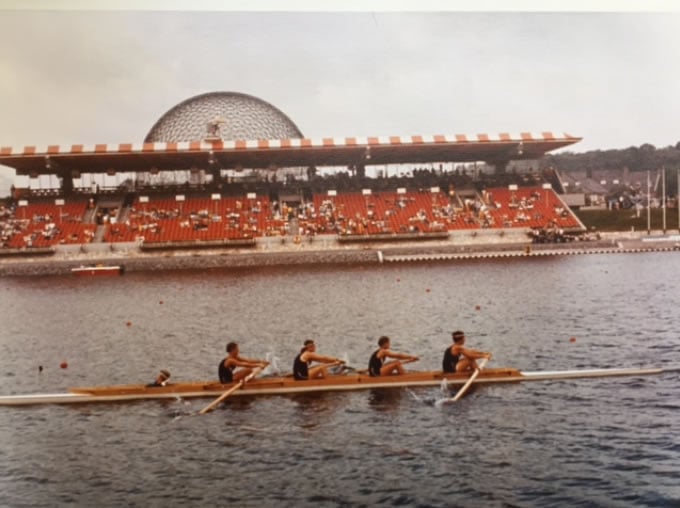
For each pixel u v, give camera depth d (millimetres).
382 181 58375
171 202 56438
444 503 12734
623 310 30312
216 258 52375
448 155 56000
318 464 14398
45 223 53812
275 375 20641
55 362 24531
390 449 14984
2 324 31828
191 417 17312
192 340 27359
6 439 16359
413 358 19656
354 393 18656
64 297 39656
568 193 51188
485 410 17219
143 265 51562
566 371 20109
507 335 26234
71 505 13172
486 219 54000
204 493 13398
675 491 12914
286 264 52719
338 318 30734
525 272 43281
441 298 35125
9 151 47906
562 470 13859
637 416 16594
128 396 18953
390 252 53188
